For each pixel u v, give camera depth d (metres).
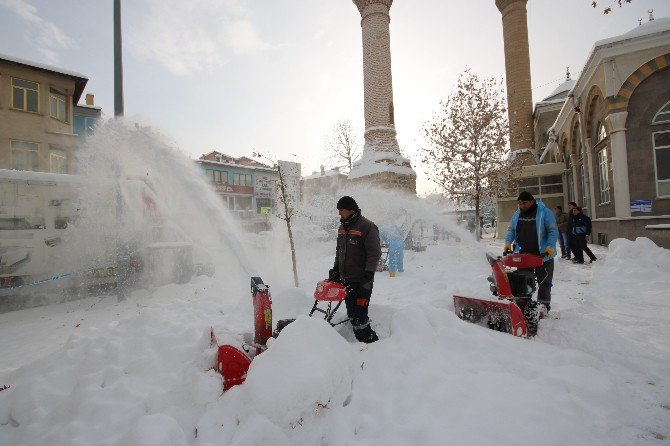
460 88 15.71
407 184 15.95
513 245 4.99
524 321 3.66
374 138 16.61
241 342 3.23
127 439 2.06
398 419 2.35
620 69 12.16
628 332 4.05
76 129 22.44
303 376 2.39
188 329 4.02
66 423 2.56
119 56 8.92
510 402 2.40
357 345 3.48
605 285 6.84
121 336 4.12
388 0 17.22
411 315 3.61
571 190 20.89
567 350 3.18
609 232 13.23
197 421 2.40
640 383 2.83
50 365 3.51
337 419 2.35
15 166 16.92
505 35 33.34
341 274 3.85
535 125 32.88
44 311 6.98
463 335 3.37
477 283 7.53
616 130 12.25
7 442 2.51
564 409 2.33
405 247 13.83
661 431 2.20
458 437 2.08
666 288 6.36
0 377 3.60
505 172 15.87
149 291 8.27
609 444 2.07
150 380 3.03
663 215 11.57
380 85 16.91
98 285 8.23
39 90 17.59
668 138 11.65
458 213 24.00
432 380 2.74
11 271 7.15
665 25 11.45
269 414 2.26
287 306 5.00
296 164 9.31
